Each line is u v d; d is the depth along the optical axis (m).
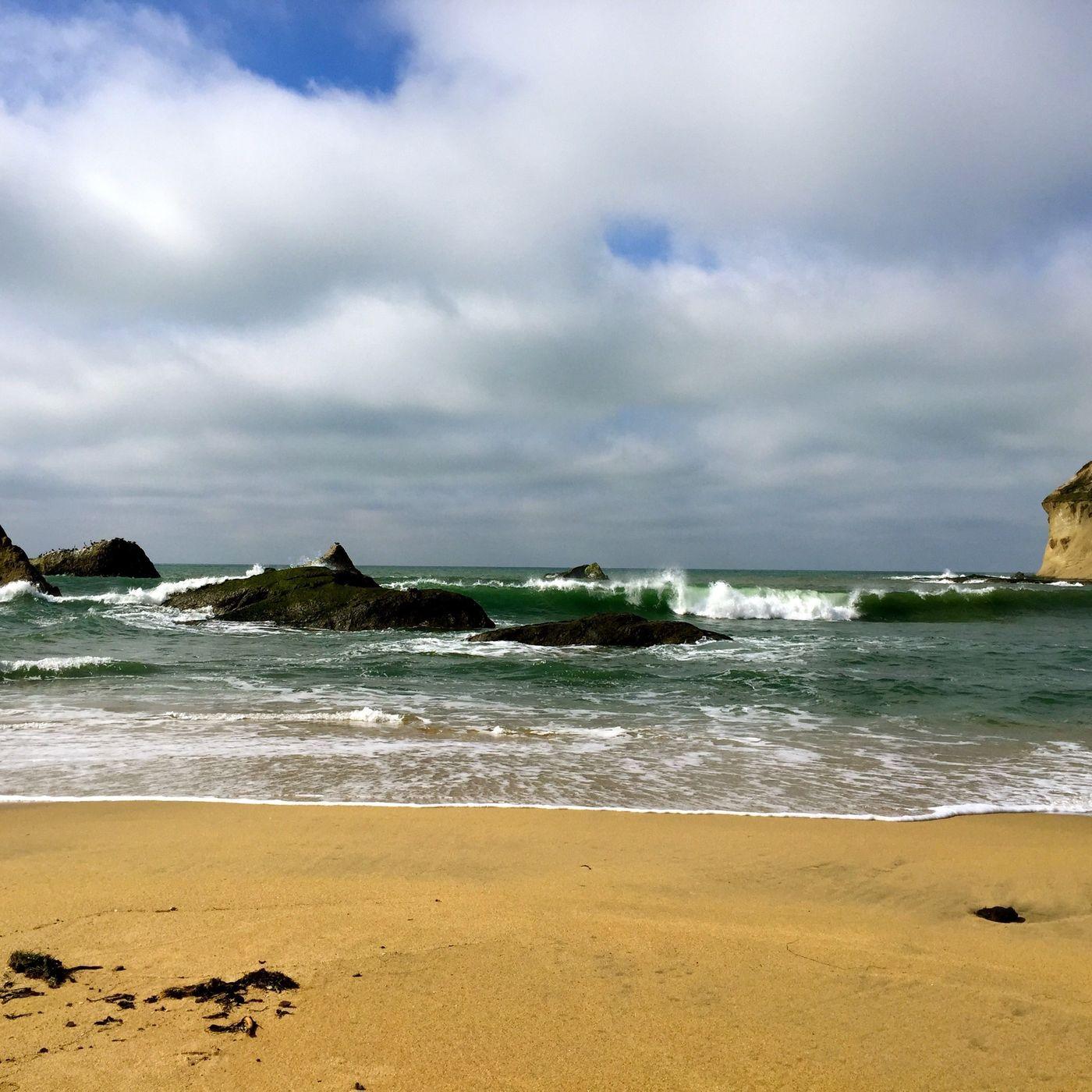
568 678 15.28
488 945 3.76
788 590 37.75
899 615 34.66
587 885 4.93
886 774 8.67
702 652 19.97
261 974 3.30
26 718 10.67
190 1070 2.55
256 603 26.92
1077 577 64.75
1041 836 6.52
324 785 7.72
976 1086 2.62
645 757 9.22
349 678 15.01
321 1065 2.61
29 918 4.05
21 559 32.12
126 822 6.28
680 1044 2.84
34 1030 2.79
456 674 15.64
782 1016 3.10
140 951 3.58
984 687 14.75
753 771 8.70
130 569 64.88
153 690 13.20
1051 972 3.70
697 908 4.57
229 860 5.28
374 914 4.18
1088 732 11.02
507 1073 2.60
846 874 5.37
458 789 7.71
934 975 3.60
